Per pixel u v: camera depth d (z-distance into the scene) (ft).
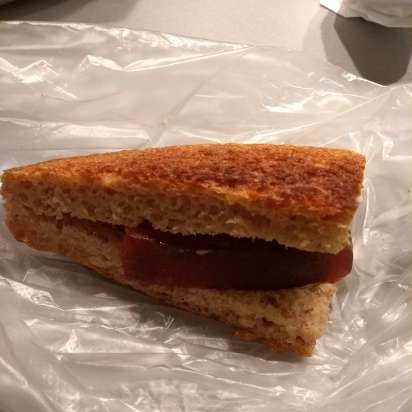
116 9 0.73
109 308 0.47
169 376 0.42
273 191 0.40
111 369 0.42
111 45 0.64
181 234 0.44
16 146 0.56
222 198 0.41
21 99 0.59
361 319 0.47
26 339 0.42
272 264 0.43
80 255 0.48
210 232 0.42
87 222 0.47
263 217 0.41
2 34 0.63
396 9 0.71
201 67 0.63
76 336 0.44
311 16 0.75
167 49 0.64
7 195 0.47
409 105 0.60
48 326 0.45
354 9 0.74
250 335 0.45
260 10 0.75
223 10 0.75
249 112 0.60
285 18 0.74
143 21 0.72
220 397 0.42
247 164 0.43
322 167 0.43
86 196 0.44
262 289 0.45
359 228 0.53
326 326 0.46
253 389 0.43
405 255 0.51
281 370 0.44
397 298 0.48
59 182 0.44
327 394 0.42
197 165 0.43
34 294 0.47
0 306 0.45
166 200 0.42
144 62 0.63
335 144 0.58
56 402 0.39
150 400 0.41
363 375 0.43
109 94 0.61
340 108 0.61
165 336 0.45
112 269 0.47
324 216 0.39
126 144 0.57
